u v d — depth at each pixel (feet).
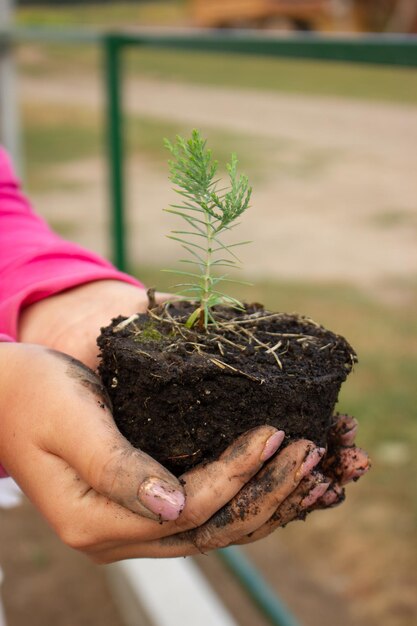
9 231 1.91
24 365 1.49
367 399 4.24
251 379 1.38
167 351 1.42
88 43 4.11
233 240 6.63
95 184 9.09
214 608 3.26
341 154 7.23
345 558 3.59
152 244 6.86
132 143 9.68
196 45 3.15
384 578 3.44
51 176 9.43
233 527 1.39
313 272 5.70
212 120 10.20
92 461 1.36
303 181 7.25
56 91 14.51
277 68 12.76
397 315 4.97
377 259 5.79
